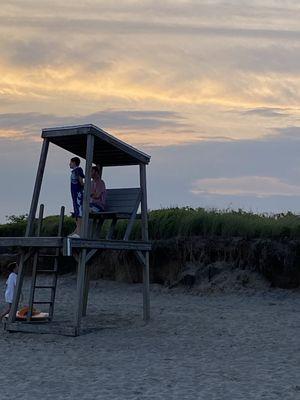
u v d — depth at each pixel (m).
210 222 24.25
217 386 9.27
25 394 8.82
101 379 9.79
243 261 22.78
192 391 8.96
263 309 18.97
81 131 15.29
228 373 10.20
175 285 23.00
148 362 11.16
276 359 11.39
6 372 10.36
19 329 14.76
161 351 12.28
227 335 14.20
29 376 10.04
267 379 9.73
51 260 26.61
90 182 15.16
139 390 9.03
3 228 29.75
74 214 16.12
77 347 12.80
